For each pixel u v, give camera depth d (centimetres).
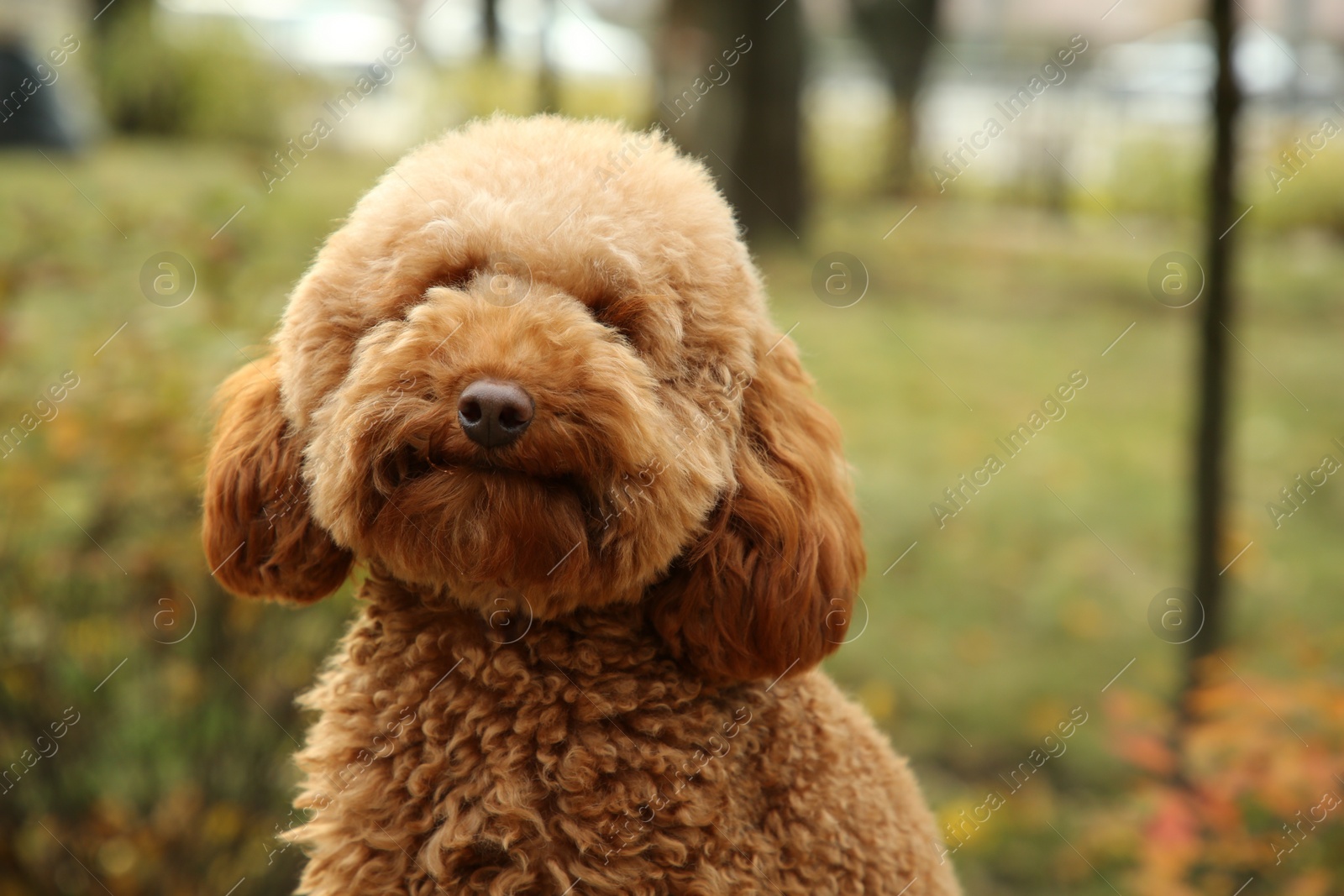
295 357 215
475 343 189
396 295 204
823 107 1588
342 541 204
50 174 1020
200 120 1386
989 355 948
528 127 228
